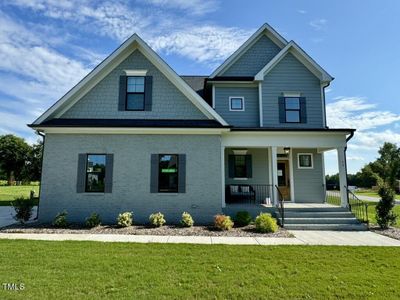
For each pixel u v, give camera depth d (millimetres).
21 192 38469
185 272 5395
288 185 15062
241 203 14148
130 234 9273
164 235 9156
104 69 12578
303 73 15219
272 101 14891
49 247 7191
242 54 15922
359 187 60531
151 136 11688
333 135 12344
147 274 5242
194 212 11289
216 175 11555
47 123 11516
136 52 12852
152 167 11500
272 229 9773
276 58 14938
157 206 11305
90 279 4941
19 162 71500
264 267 5773
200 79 17922
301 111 14828
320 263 6121
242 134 12156
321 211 11859
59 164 11398
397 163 48656
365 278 5203
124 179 11414
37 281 4797
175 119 12391
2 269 5434
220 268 5676
